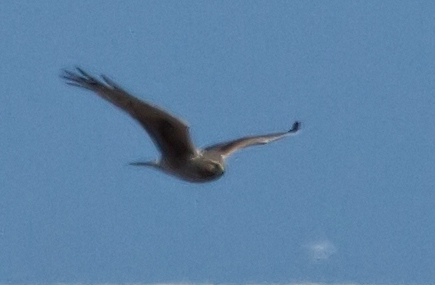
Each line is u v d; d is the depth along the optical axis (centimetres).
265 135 1806
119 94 1512
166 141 1605
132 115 1552
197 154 1638
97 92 1504
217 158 1680
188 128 1580
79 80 1495
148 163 1666
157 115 1559
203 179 1652
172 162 1631
